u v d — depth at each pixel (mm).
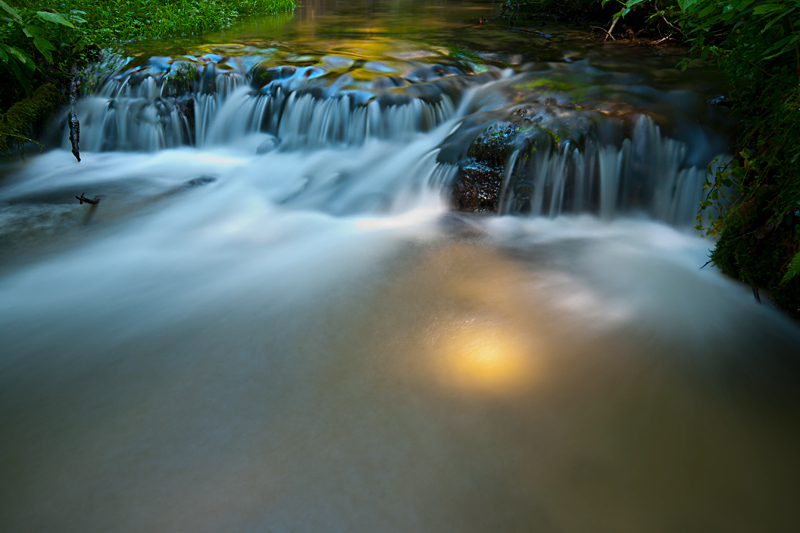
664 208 4777
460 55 7742
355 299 3504
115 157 6492
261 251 4262
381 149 6016
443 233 4527
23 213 4879
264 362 2891
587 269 3926
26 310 3369
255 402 2596
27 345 3016
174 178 5867
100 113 6645
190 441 2367
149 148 6672
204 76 6840
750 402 2621
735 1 2674
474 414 2525
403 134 6125
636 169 4793
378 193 5250
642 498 2113
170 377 2770
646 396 2654
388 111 6047
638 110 5109
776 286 3318
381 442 2365
